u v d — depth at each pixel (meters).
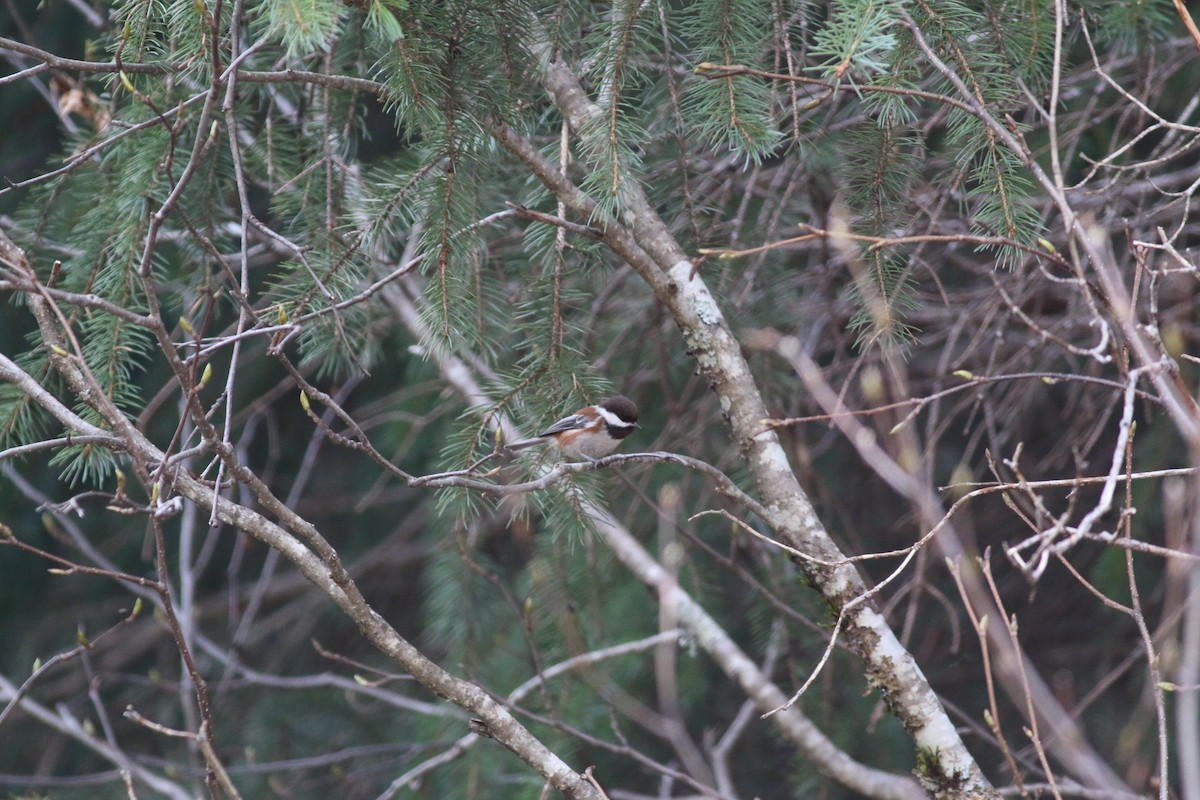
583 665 10.27
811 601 10.65
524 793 10.16
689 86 7.45
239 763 14.69
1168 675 7.88
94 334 7.66
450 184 7.03
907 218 7.82
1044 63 7.09
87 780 11.23
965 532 9.47
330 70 8.25
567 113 7.55
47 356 7.84
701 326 7.63
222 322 13.93
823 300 11.51
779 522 7.31
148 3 7.16
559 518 7.80
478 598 11.40
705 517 12.97
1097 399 13.08
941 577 14.66
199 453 6.22
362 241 7.34
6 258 6.31
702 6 6.72
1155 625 13.19
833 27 5.99
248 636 16.72
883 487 14.23
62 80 8.84
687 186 8.27
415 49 6.60
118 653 17.02
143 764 15.41
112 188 8.19
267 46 8.47
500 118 7.22
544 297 7.88
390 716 15.15
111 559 17.17
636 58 6.88
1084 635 15.55
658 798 10.98
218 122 7.80
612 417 9.87
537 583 11.21
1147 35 8.70
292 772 14.66
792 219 10.84
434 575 11.52
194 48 7.04
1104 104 11.53
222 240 8.71
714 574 12.16
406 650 6.66
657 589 10.57
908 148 7.78
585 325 10.38
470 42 6.84
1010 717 14.39
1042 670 15.04
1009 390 12.90
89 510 16.92
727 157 9.90
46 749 16.20
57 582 17.38
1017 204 6.80
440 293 7.10
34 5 14.42
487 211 9.01
